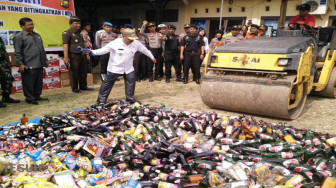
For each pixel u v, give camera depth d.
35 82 6.20
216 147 3.36
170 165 2.90
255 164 2.92
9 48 7.41
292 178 2.62
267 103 4.78
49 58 7.69
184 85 8.55
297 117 5.29
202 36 8.55
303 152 3.18
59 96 6.84
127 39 5.55
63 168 2.82
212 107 5.71
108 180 2.64
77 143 3.33
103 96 5.88
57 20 8.53
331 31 6.73
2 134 3.81
